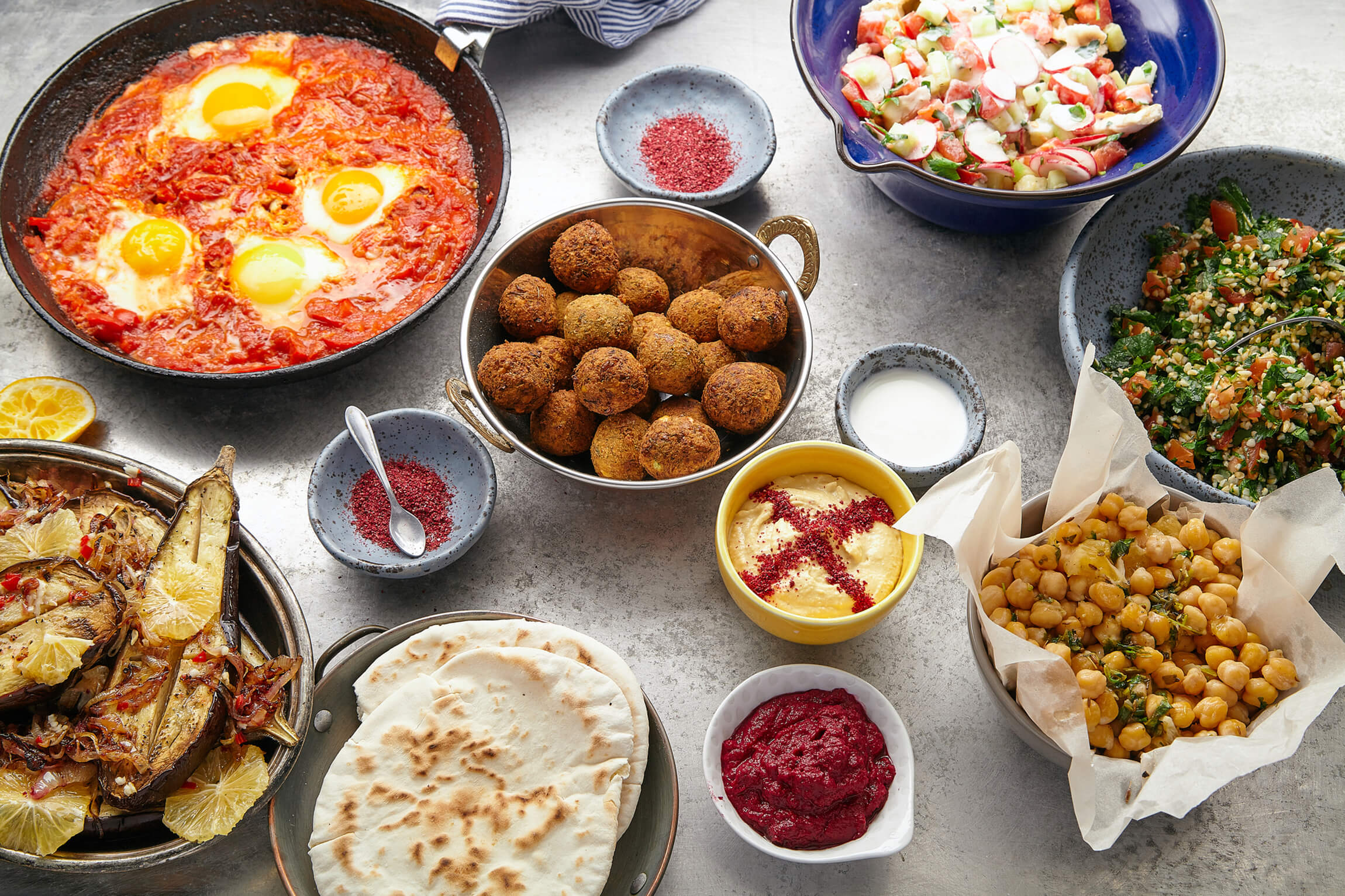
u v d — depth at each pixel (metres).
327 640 0.75
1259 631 0.68
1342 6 0.96
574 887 0.64
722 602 0.76
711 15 0.96
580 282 0.77
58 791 0.64
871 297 0.85
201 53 0.89
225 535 0.68
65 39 0.94
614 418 0.74
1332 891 0.70
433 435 0.77
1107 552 0.68
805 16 0.82
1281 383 0.74
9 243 0.79
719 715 0.68
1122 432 0.68
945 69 0.83
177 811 0.64
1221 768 0.63
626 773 0.67
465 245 0.84
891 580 0.71
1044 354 0.84
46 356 0.81
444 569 0.77
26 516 0.69
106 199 0.83
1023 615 0.68
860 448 0.75
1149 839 0.71
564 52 0.94
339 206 0.85
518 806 0.66
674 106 0.89
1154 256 0.81
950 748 0.73
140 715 0.64
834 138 0.91
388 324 0.81
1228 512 0.69
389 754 0.67
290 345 0.79
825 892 0.70
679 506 0.79
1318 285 0.76
